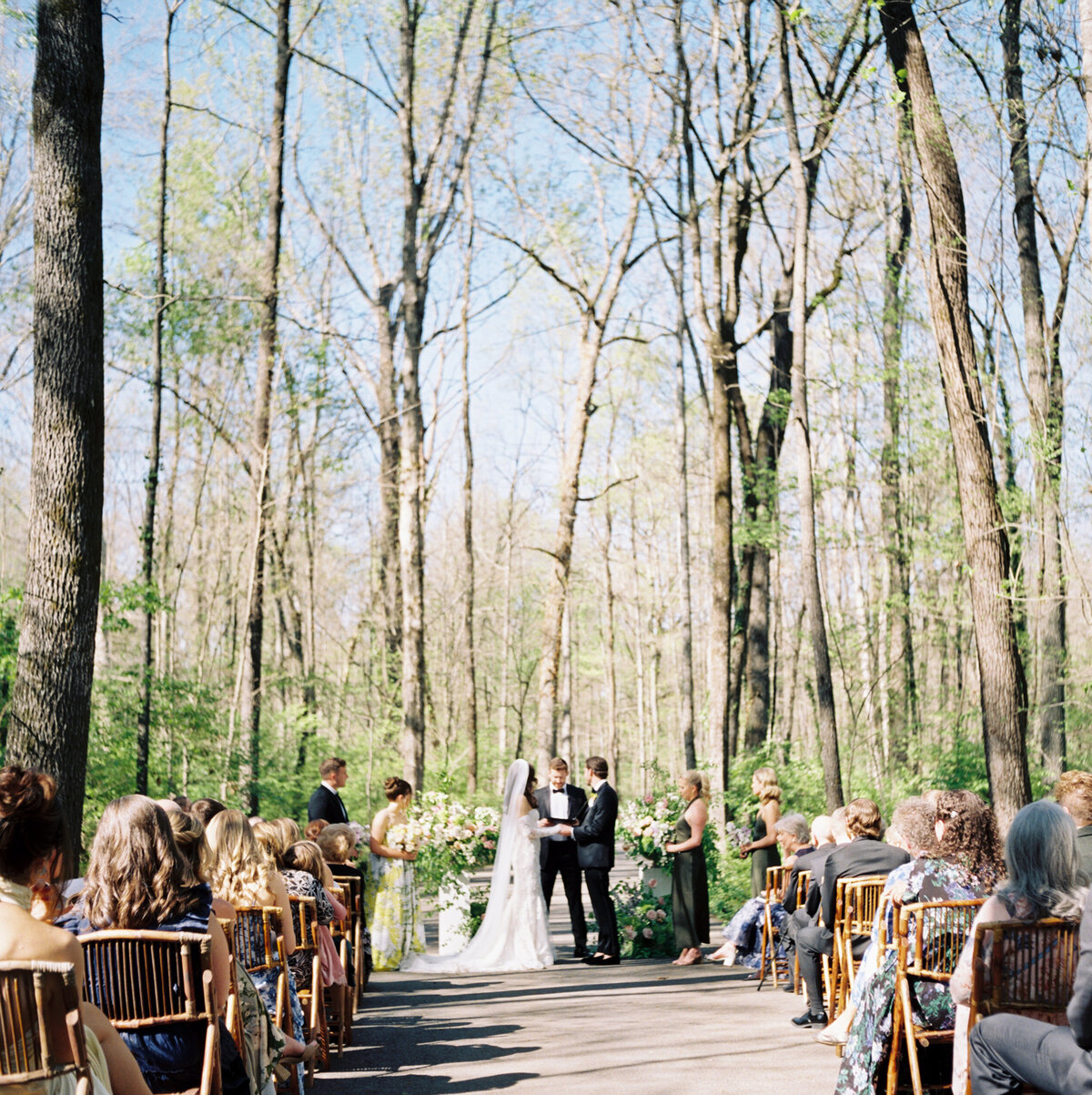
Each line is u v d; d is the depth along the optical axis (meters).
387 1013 9.25
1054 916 4.09
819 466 24.31
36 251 7.80
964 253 11.98
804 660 33.16
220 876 5.92
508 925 12.37
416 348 20.67
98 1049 3.38
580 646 57.12
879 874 7.02
